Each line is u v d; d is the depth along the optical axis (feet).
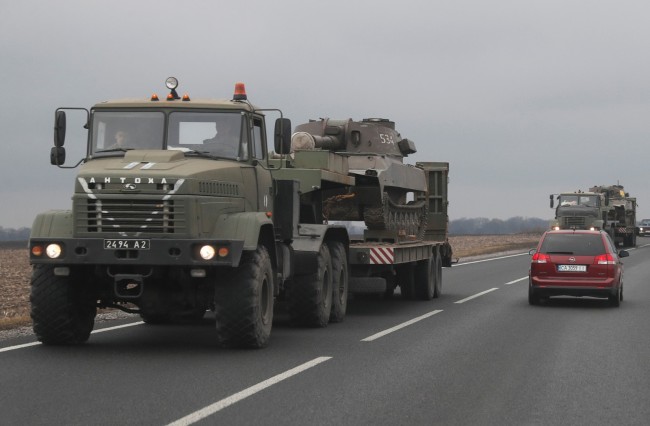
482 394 34.30
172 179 43.39
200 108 48.83
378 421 29.40
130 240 43.06
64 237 43.55
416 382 36.81
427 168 95.09
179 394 33.53
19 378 36.81
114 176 43.47
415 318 63.93
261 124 51.70
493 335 53.72
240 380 36.68
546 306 75.10
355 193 73.92
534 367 41.16
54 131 47.98
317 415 30.14
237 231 44.83
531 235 385.09
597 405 32.35
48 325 45.68
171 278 45.57
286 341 49.96
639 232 339.36
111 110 48.60
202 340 50.24
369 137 81.20
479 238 333.83
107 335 52.44
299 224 56.75
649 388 35.83
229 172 47.01
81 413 30.04
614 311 70.95
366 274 66.39
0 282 103.40
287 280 56.18
